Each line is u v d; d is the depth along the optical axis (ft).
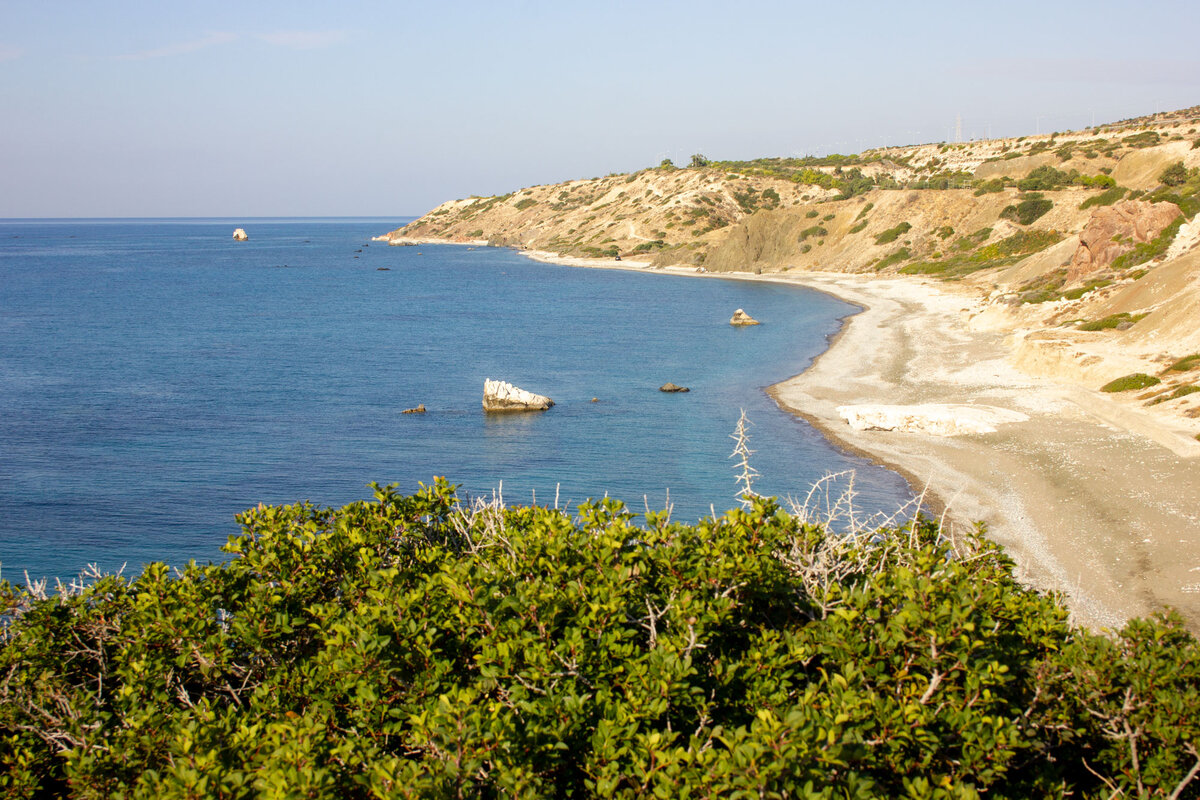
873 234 415.23
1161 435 105.29
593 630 24.03
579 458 124.67
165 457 128.47
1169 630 27.99
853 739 19.10
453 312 315.17
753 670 23.12
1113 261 223.92
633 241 561.43
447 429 143.95
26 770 24.26
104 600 31.89
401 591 27.63
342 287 414.00
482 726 19.81
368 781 19.35
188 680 28.40
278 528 33.81
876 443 123.44
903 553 32.01
